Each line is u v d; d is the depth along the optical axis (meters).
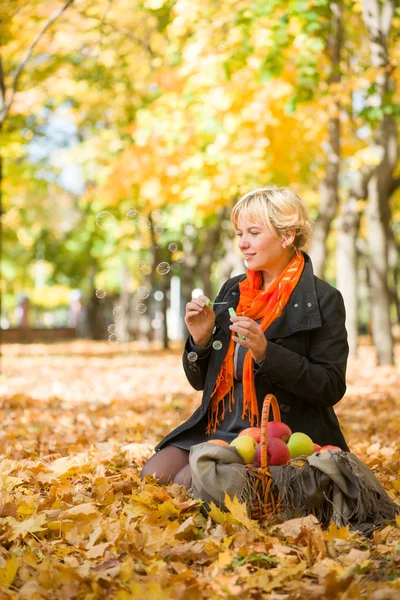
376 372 16.98
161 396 12.72
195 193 15.99
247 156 15.18
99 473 5.90
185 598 3.32
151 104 16.84
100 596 3.44
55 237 44.34
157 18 17.27
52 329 51.88
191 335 4.91
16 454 7.11
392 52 15.72
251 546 4.01
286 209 4.75
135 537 4.09
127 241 31.52
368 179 19.98
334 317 4.74
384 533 4.18
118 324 39.88
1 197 24.50
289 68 14.97
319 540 3.97
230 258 23.86
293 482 4.29
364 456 6.89
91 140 24.25
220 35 14.08
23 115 18.16
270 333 4.68
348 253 21.12
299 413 4.78
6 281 54.75
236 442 4.46
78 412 10.66
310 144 17.27
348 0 15.18
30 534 4.36
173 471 4.95
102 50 18.86
